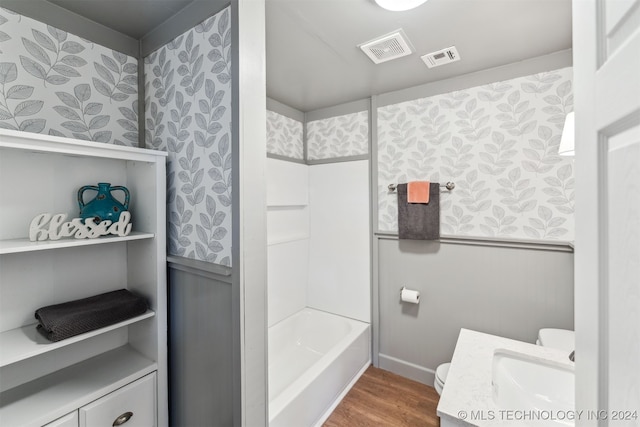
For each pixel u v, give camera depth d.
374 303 2.43
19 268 1.17
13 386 1.15
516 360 1.22
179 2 1.24
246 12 1.06
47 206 1.24
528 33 1.52
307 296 2.81
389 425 1.79
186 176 1.28
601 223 0.45
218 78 1.13
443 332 2.15
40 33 1.23
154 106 1.46
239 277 1.05
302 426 1.65
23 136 0.91
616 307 0.41
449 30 1.48
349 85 2.18
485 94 1.94
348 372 2.13
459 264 2.08
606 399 0.44
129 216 1.31
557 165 1.75
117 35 1.46
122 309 1.22
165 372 1.35
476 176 1.99
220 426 1.15
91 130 1.39
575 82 0.55
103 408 1.15
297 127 2.70
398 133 2.28
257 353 1.11
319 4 1.27
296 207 2.67
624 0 0.39
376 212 2.41
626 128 0.39
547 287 1.80
